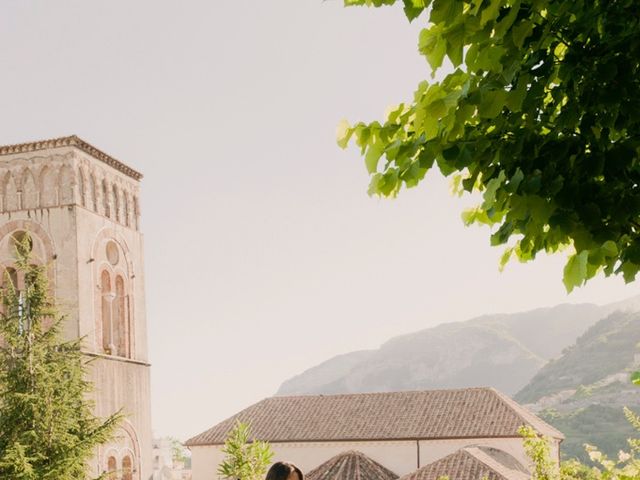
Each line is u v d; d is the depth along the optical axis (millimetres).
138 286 41500
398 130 5258
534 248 5234
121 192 41000
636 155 4289
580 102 4332
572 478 14172
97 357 32125
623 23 4234
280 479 5770
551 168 4371
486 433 48719
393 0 4914
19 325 30266
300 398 57406
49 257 36969
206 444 53719
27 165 37688
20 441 28031
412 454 49750
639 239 4555
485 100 4320
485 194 4801
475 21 4102
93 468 36000
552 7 4270
